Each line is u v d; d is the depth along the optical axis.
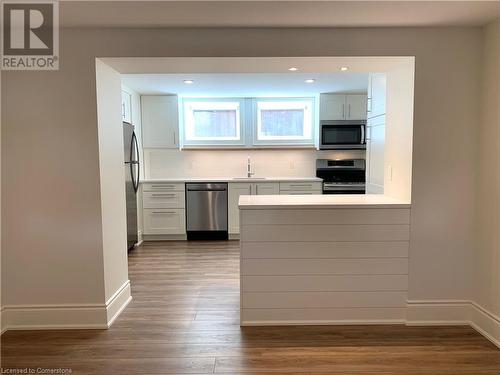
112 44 2.31
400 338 2.29
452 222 2.43
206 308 2.77
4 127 2.33
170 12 2.03
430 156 2.39
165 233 5.03
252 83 4.33
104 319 2.45
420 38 2.33
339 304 2.47
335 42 2.33
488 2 1.91
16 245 2.40
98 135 2.35
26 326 2.44
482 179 2.35
